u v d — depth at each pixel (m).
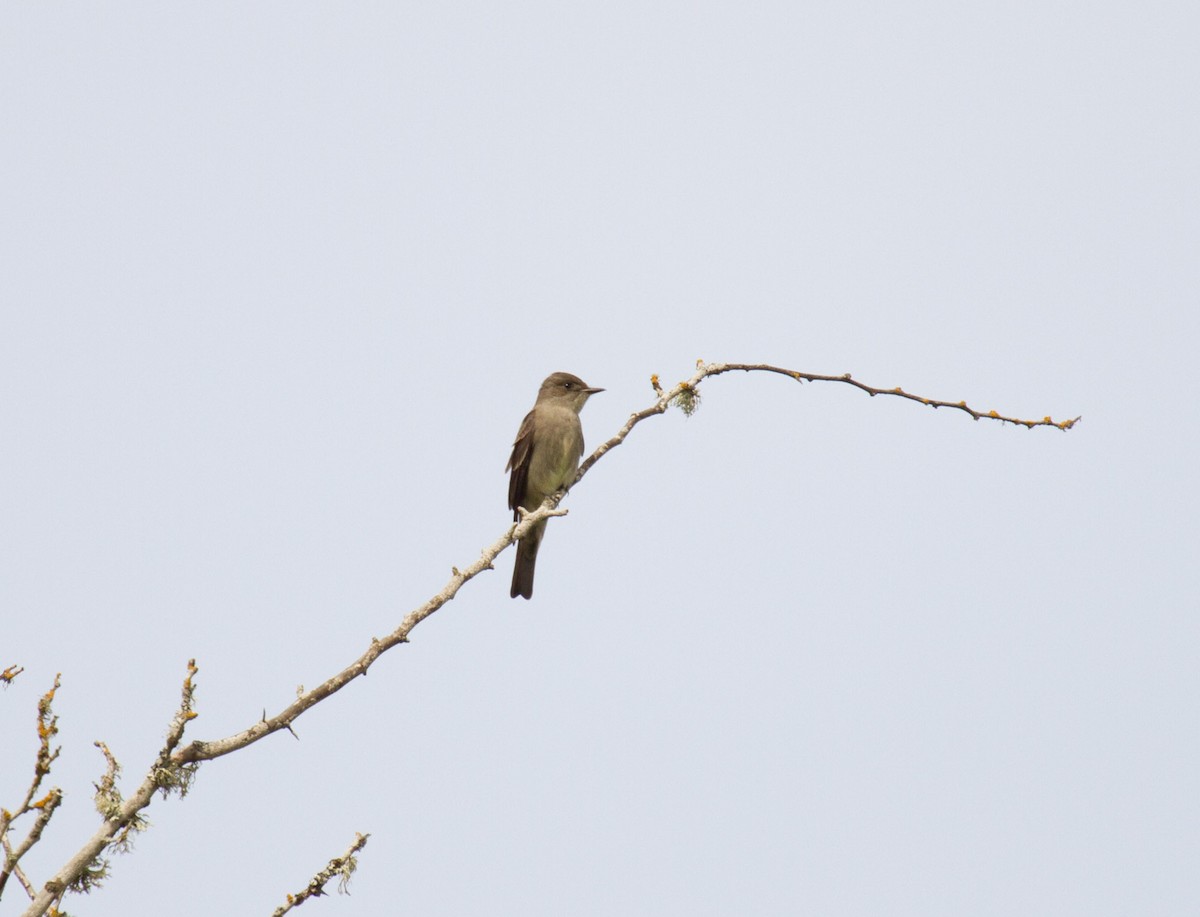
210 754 8.27
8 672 7.93
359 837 8.80
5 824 7.68
